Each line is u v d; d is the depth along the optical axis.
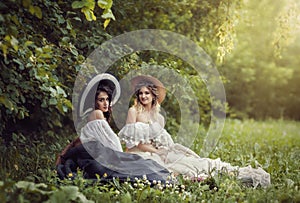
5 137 8.75
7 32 5.41
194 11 10.85
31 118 9.20
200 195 6.10
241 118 23.17
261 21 16.02
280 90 24.31
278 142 13.02
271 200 5.87
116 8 8.95
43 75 6.28
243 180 7.05
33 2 6.98
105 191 6.24
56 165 6.87
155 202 5.75
